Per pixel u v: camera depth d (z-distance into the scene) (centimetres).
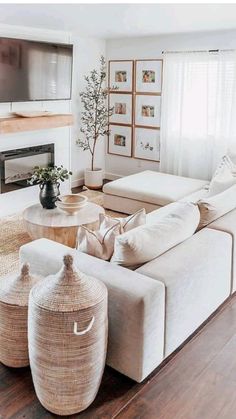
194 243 295
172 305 255
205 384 246
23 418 222
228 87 562
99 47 657
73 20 469
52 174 432
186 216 299
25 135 547
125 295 233
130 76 652
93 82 655
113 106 685
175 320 262
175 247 288
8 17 448
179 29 538
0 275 371
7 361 257
